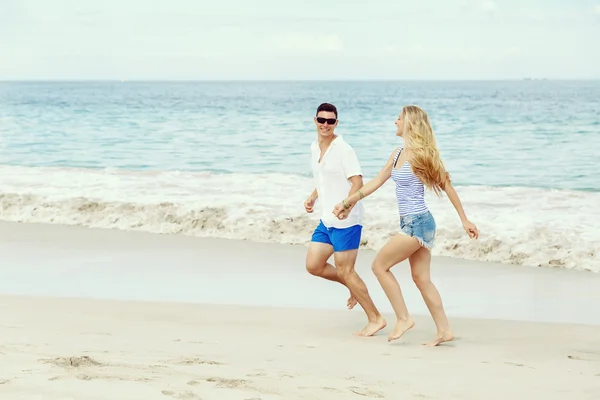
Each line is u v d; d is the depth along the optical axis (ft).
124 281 27.89
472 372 15.57
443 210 41.42
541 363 16.75
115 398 10.85
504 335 20.30
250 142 91.91
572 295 26.50
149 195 45.55
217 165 75.20
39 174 56.24
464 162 74.64
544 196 47.34
